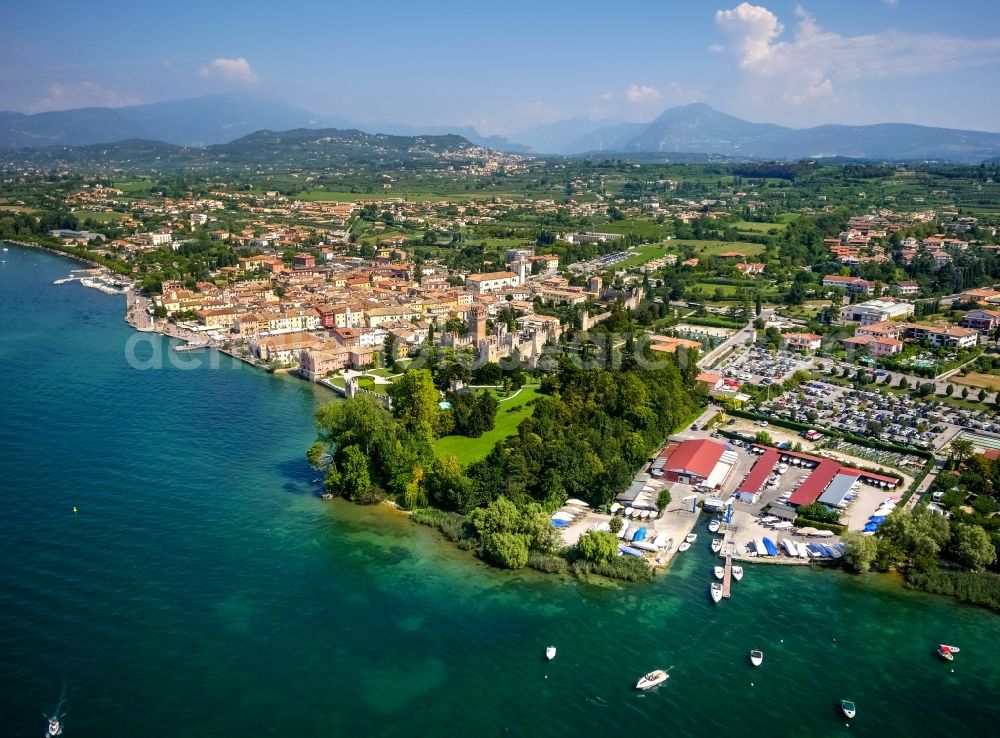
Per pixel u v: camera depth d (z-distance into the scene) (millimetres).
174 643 155000
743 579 182125
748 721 138125
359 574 182250
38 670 145500
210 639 156750
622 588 177750
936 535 187500
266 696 141500
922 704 143250
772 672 150875
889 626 165875
